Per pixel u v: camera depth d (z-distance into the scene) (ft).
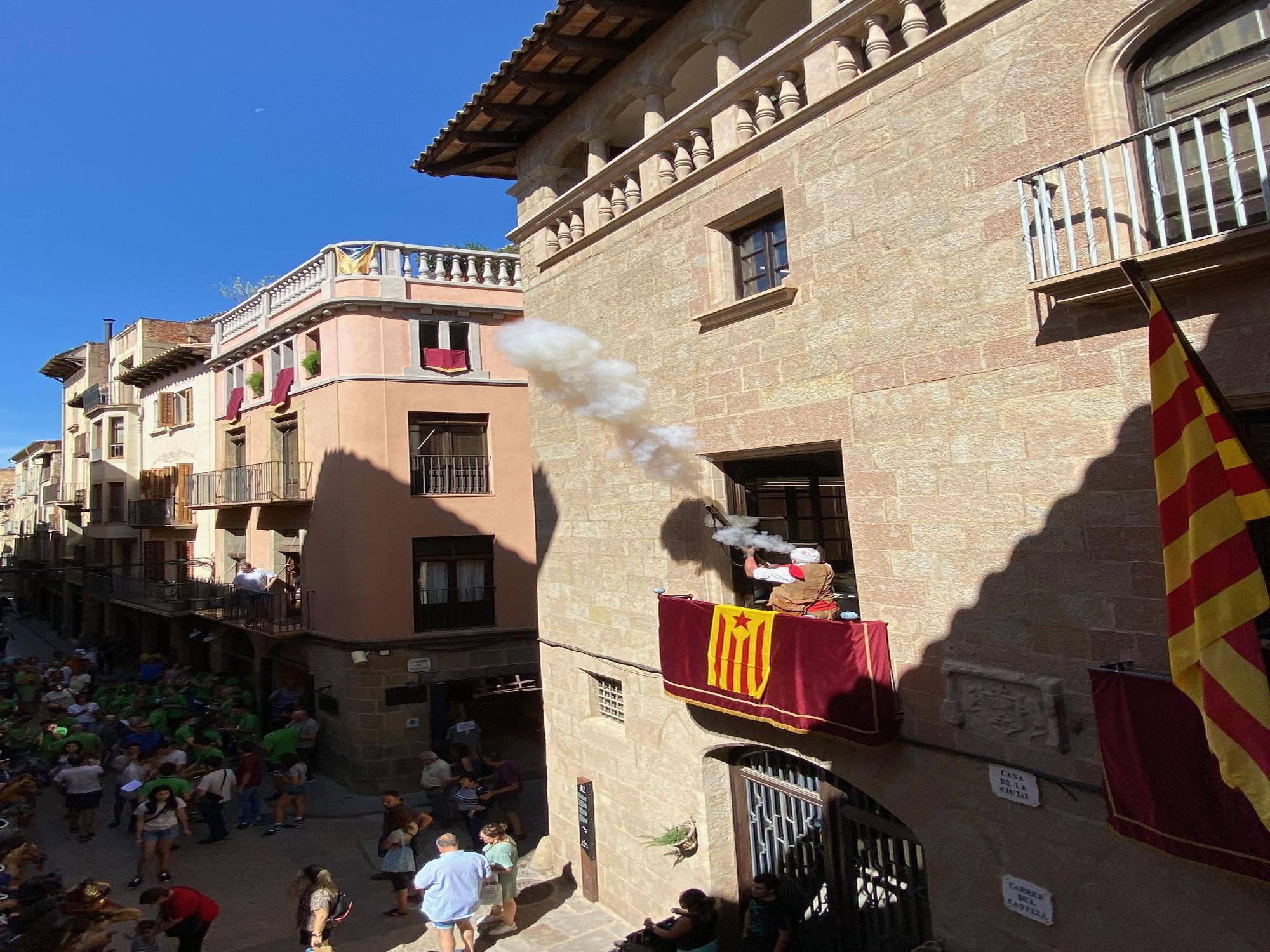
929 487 20.66
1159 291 16.31
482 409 62.08
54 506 146.92
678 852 28.37
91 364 123.85
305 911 27.43
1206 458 13.70
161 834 38.04
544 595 37.01
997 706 19.08
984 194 19.49
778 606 24.18
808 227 23.85
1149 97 17.51
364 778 54.19
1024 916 18.53
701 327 27.58
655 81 30.53
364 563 56.49
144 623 93.20
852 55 23.25
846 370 22.75
